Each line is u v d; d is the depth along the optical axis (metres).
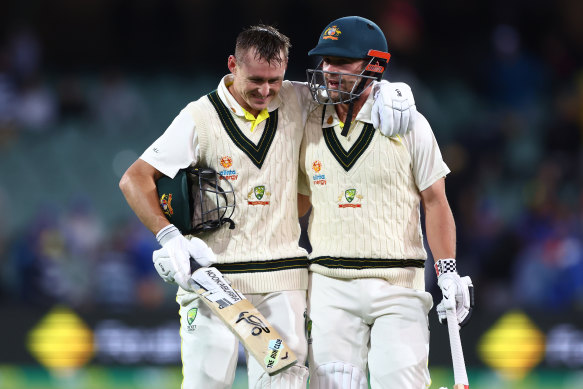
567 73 42.91
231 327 12.68
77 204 33.25
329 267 13.56
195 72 43.84
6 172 38.25
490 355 24.25
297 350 13.47
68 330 24.36
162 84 43.03
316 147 13.64
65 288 30.62
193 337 13.61
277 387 13.27
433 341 24.23
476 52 42.44
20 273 30.50
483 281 31.16
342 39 13.27
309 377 13.97
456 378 13.02
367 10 41.78
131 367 24.33
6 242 32.62
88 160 39.03
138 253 31.34
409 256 13.64
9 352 24.25
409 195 13.64
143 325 24.38
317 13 42.09
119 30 44.44
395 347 13.37
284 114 13.66
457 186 33.00
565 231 31.78
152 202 13.32
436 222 13.61
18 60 41.41
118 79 41.56
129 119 40.88
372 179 13.40
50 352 24.31
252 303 13.62
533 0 43.72
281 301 13.55
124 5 44.31
